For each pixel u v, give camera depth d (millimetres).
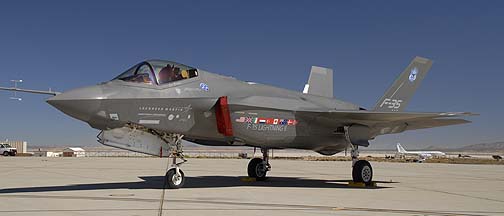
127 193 10438
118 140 10984
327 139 13836
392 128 15078
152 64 11469
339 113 12453
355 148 13742
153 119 11078
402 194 11227
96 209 7770
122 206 8172
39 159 39375
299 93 14648
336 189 12273
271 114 12516
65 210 7645
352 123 13734
